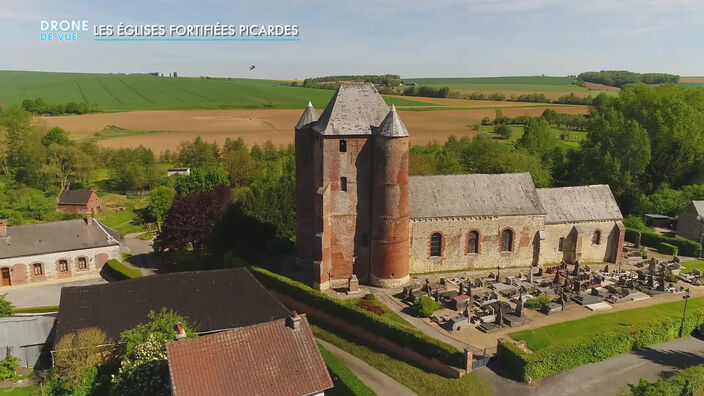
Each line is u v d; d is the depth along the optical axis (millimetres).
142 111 177750
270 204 61062
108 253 64062
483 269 55531
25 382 37562
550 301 46125
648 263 58656
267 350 27938
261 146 134000
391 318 43375
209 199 65875
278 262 57594
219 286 42125
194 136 145500
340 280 50844
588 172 85500
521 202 55781
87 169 115188
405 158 47344
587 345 36469
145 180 113438
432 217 52438
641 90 92062
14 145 117562
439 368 36094
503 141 127875
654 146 86188
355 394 32062
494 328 41219
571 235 57875
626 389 33844
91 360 33781
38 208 89312
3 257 58906
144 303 39312
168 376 29094
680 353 38750
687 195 76000
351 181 48812
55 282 61250
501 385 33969
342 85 49125
